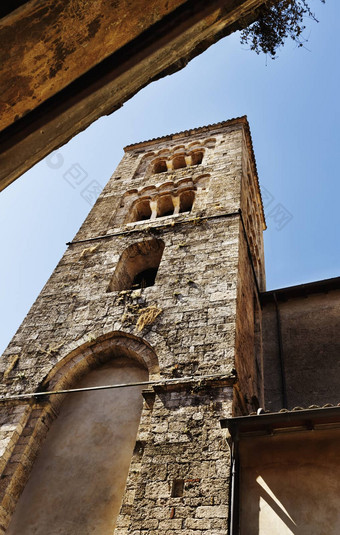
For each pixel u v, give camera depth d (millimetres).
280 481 8508
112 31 3506
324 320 18297
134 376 13281
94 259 18125
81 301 15805
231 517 8172
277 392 15938
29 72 3094
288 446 9000
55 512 10531
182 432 10219
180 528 8398
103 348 13898
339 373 15906
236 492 8539
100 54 3607
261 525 7980
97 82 3740
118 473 10953
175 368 11961
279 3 6410
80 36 3246
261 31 6684
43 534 10133
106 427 12164
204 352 12172
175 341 12836
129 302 14977
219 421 9320
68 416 12797
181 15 3996
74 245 19516
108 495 10562
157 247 18156
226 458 9359
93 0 3094
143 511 8930
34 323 15414
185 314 13656
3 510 10406
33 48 2969
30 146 3527
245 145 25703
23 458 11352
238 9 4324
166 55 4133
